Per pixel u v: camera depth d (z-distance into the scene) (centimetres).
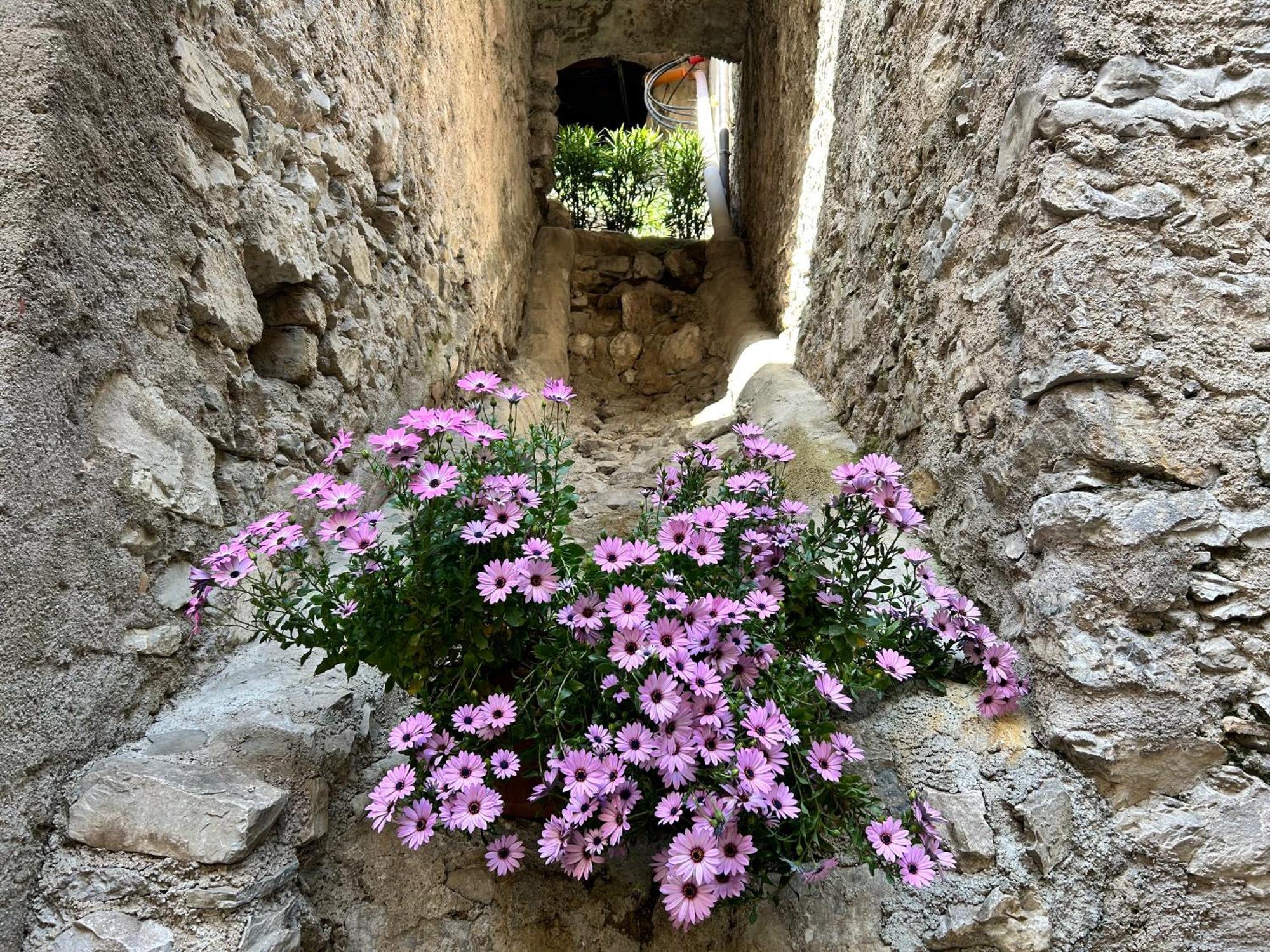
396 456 112
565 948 105
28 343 93
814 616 122
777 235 323
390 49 193
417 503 112
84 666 97
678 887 89
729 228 434
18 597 89
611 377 344
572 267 393
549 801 108
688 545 110
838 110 238
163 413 113
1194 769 106
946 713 120
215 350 127
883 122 195
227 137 128
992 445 134
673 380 337
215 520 121
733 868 90
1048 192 121
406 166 203
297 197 147
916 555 123
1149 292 116
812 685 111
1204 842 103
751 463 145
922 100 171
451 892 107
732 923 106
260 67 138
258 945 89
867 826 101
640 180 473
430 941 104
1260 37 118
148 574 110
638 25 409
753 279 373
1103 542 112
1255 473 111
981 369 138
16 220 93
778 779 104
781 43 327
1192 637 109
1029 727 117
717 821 89
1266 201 116
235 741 105
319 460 153
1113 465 114
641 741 95
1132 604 110
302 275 146
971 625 120
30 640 90
